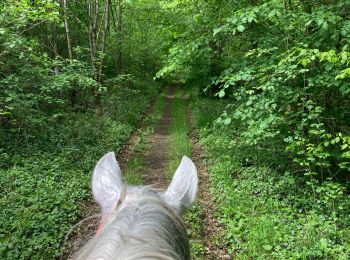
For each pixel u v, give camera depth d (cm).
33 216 597
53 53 1423
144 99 1898
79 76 1048
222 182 803
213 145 1059
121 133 1185
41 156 873
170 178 866
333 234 580
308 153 659
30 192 693
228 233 604
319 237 571
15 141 901
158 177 877
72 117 1167
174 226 99
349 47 662
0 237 539
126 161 978
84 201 703
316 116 672
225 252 573
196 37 1138
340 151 754
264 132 745
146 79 2541
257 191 759
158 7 1609
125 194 115
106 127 1182
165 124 1455
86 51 1631
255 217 646
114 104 1468
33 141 942
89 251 81
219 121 788
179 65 1049
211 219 671
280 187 756
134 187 123
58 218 605
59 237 554
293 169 852
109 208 123
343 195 726
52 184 734
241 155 934
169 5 1495
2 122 950
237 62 878
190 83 1642
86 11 1508
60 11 1393
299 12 750
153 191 119
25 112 910
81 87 1252
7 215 597
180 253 92
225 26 791
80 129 1052
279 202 704
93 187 142
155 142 1178
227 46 1320
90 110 1295
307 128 782
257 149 926
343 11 731
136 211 100
